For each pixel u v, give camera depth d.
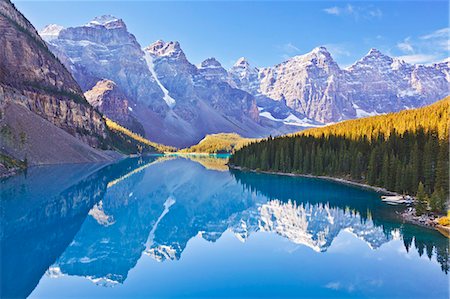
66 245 51.94
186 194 103.38
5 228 58.06
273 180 130.75
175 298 35.66
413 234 57.25
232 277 41.06
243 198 96.56
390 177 98.00
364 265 44.75
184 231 62.62
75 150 175.75
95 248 51.31
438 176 77.81
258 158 167.12
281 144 157.50
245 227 65.12
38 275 41.22
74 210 73.56
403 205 79.81
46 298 35.50
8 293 36.56
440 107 156.00
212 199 95.62
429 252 49.09
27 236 54.75
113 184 114.81
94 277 40.59
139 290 37.53
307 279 40.50
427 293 37.00
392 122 156.38
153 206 85.06
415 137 113.94
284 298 35.81
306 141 153.25
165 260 46.66
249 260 46.84
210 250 51.34
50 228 59.50
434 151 88.38
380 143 120.88
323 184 116.88
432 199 68.38
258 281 39.84
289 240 56.06
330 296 36.16
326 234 58.94
